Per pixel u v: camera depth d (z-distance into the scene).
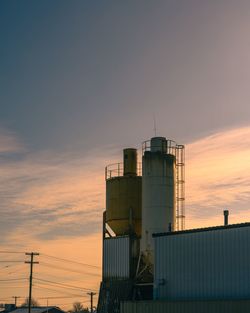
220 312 40.31
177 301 43.38
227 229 43.12
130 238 57.66
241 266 41.69
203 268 44.19
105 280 59.12
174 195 56.88
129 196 59.62
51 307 134.25
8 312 137.12
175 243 46.69
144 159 57.12
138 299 55.44
